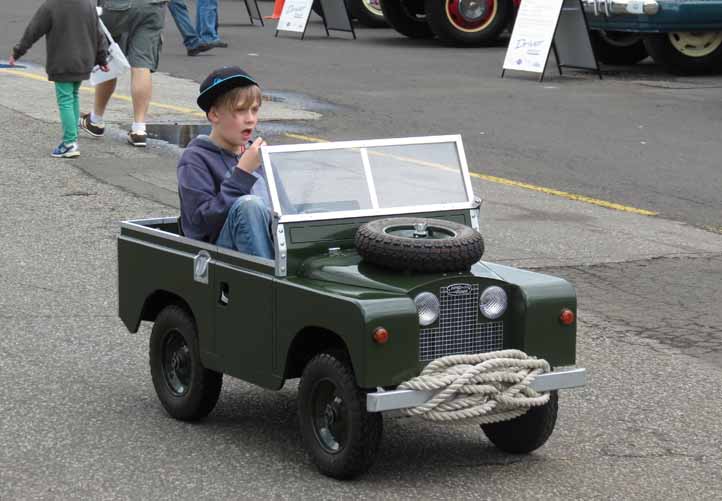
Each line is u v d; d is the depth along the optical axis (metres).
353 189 5.78
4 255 9.18
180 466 5.61
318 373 5.37
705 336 7.82
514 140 14.35
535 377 5.38
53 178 11.68
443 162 6.01
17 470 5.55
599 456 5.89
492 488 5.45
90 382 6.73
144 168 12.26
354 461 5.29
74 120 12.56
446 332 5.37
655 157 13.63
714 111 16.52
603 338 7.73
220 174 6.08
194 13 26.84
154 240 6.22
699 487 5.56
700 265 9.52
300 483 5.43
